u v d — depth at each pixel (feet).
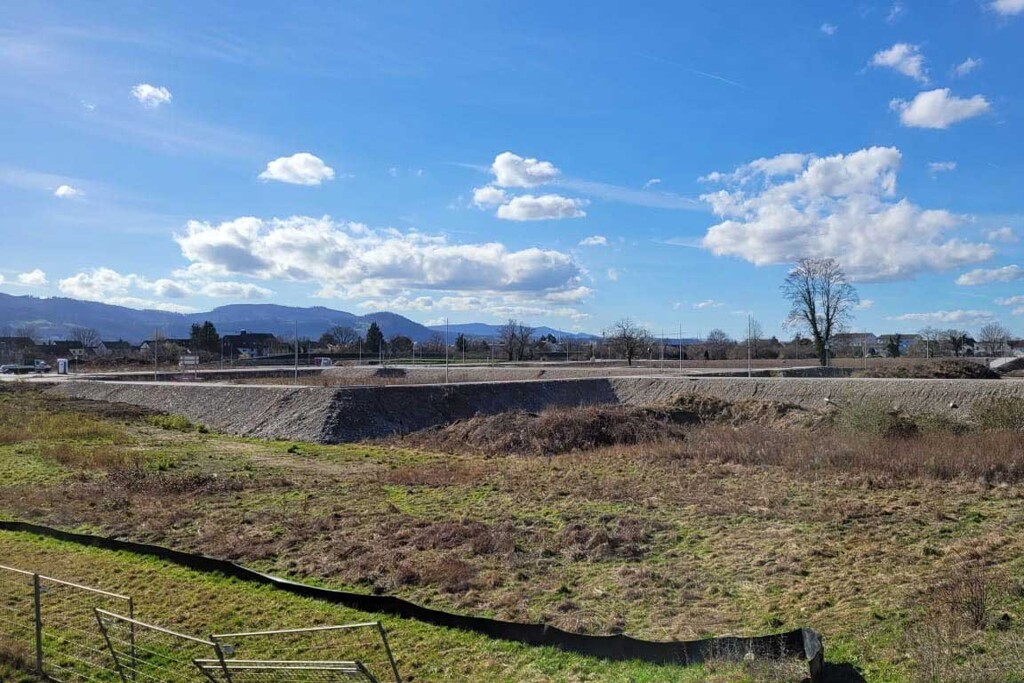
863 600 36.11
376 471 87.71
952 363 195.21
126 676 32.71
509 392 159.94
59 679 32.71
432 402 146.82
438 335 582.35
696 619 35.78
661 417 126.62
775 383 155.43
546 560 46.75
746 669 29.19
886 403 127.85
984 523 50.06
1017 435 80.53
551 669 31.35
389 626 36.81
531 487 71.82
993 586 35.06
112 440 110.22
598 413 118.73
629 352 310.24
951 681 26.43
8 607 40.70
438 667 32.17
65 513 60.70
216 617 39.06
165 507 64.08
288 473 85.61
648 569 43.73
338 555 48.39
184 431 131.64
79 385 184.75
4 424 122.21
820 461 77.77
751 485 68.80
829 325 253.44
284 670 32.35
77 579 45.39
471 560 47.11
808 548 45.60
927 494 60.90
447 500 66.85
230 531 55.36
